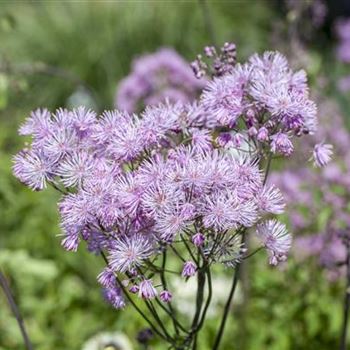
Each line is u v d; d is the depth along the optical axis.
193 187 0.37
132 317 0.68
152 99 0.93
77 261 0.84
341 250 0.70
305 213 0.70
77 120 0.40
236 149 0.40
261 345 0.70
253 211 0.37
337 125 0.87
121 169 0.40
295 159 0.74
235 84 0.41
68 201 0.38
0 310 0.76
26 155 0.40
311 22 0.90
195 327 0.43
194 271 0.38
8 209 0.86
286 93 0.39
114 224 0.38
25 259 0.76
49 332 0.76
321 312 0.71
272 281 0.71
